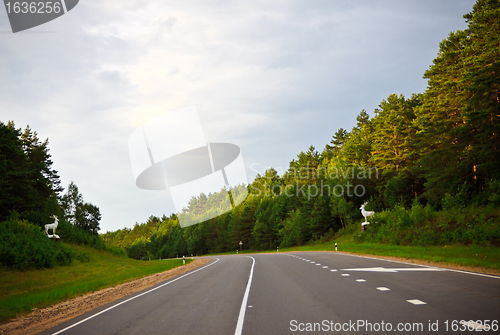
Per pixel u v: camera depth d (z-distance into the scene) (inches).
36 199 1974.7
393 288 392.5
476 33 1306.6
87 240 1845.5
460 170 1380.4
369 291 383.2
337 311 290.8
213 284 554.6
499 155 1217.4
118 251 2043.6
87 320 328.8
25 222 1453.0
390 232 1654.8
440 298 319.3
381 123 2642.7
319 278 538.6
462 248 932.0
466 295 328.8
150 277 832.9
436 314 259.4
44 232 1492.4
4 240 1163.9
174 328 267.4
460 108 1425.9
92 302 472.7
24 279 946.7
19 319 412.2
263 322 268.4
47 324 342.0
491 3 1245.1
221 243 4879.4
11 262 1025.5
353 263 799.1
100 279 907.4
